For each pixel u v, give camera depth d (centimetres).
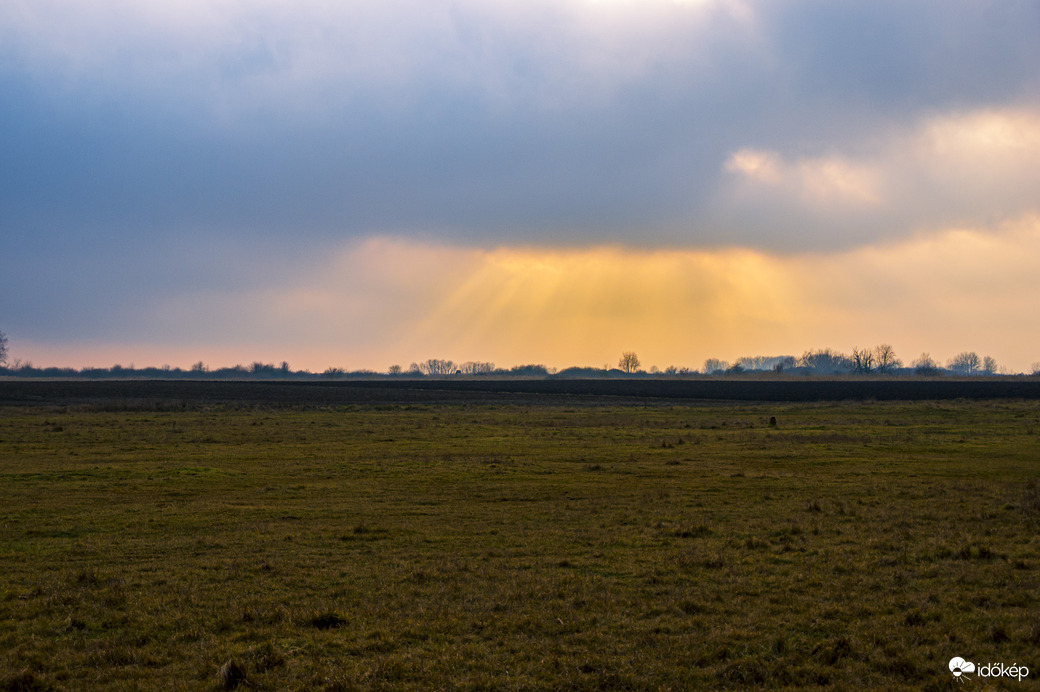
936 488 2844
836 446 4516
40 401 10425
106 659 1104
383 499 2662
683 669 1059
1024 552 1722
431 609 1334
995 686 998
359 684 1011
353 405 10056
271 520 2255
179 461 3769
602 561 1700
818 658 1093
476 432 5631
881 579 1509
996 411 8106
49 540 1950
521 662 1088
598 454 4138
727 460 3869
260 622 1266
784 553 1764
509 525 2161
